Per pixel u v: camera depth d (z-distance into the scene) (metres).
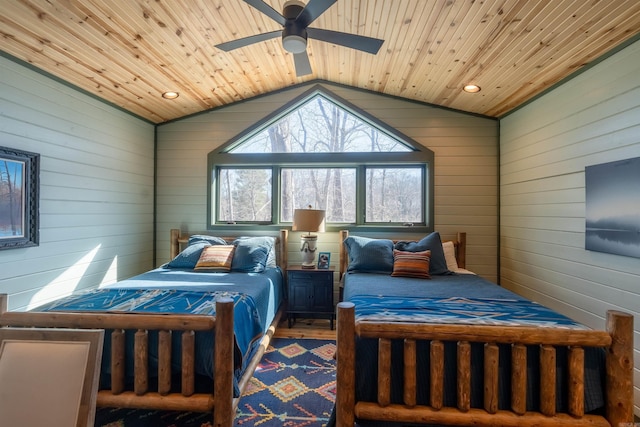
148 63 2.78
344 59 3.20
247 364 2.23
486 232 3.78
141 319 1.73
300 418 2.00
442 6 2.09
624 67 2.11
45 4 1.92
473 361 1.58
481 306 2.05
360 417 1.58
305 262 3.71
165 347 1.73
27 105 2.48
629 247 2.03
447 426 1.58
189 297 2.25
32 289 2.51
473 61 2.70
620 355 1.45
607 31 2.01
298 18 1.80
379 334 1.57
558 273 2.77
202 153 4.08
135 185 3.79
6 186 2.30
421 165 3.96
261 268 3.33
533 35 2.20
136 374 1.72
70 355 1.46
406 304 2.09
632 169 2.02
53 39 2.26
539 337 1.49
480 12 2.08
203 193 4.08
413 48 2.69
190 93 3.52
